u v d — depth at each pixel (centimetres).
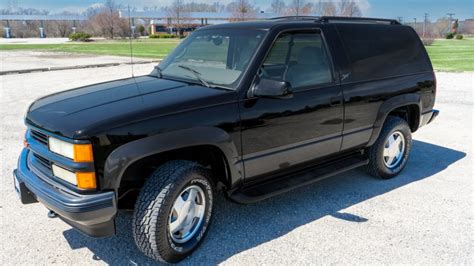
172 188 310
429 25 8806
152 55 2570
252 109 351
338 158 462
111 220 296
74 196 284
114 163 283
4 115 846
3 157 580
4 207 425
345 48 434
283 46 383
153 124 300
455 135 725
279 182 401
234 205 433
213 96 335
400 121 498
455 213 418
